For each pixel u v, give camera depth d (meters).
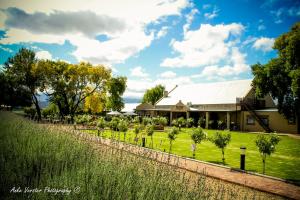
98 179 3.40
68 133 7.94
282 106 34.47
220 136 10.79
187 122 41.56
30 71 45.69
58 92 48.56
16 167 4.01
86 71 47.62
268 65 34.59
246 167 10.28
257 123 38.19
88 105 52.38
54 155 4.83
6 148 5.19
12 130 8.51
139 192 3.20
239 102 40.72
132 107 72.31
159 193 3.29
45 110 46.81
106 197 2.99
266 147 8.73
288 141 23.48
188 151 14.42
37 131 8.16
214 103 46.00
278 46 33.72
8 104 58.75
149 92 94.94
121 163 4.36
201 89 54.62
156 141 19.12
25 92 51.94
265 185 7.18
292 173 9.23
